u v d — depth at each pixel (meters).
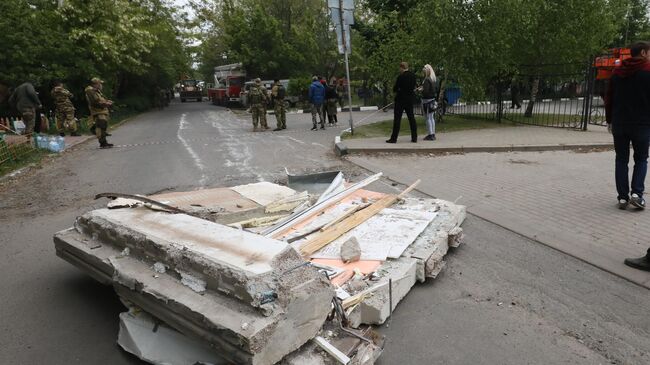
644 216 5.51
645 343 3.10
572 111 16.38
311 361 2.46
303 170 8.91
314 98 15.56
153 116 28.20
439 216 4.93
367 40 26.22
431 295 3.78
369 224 4.63
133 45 25.05
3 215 6.48
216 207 4.73
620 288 3.84
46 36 19.52
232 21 37.38
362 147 10.61
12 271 4.48
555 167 8.57
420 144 10.99
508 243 4.86
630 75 5.42
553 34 16.11
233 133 15.77
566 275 4.10
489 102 16.61
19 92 13.98
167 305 2.64
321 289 2.57
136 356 3.04
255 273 2.46
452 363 2.94
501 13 13.73
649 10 32.16
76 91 20.72
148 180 8.38
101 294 3.97
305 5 37.56
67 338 3.30
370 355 2.68
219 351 2.41
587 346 3.08
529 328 3.29
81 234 3.85
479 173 8.20
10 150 10.64
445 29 13.79
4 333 3.39
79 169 9.88
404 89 10.99
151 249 3.03
